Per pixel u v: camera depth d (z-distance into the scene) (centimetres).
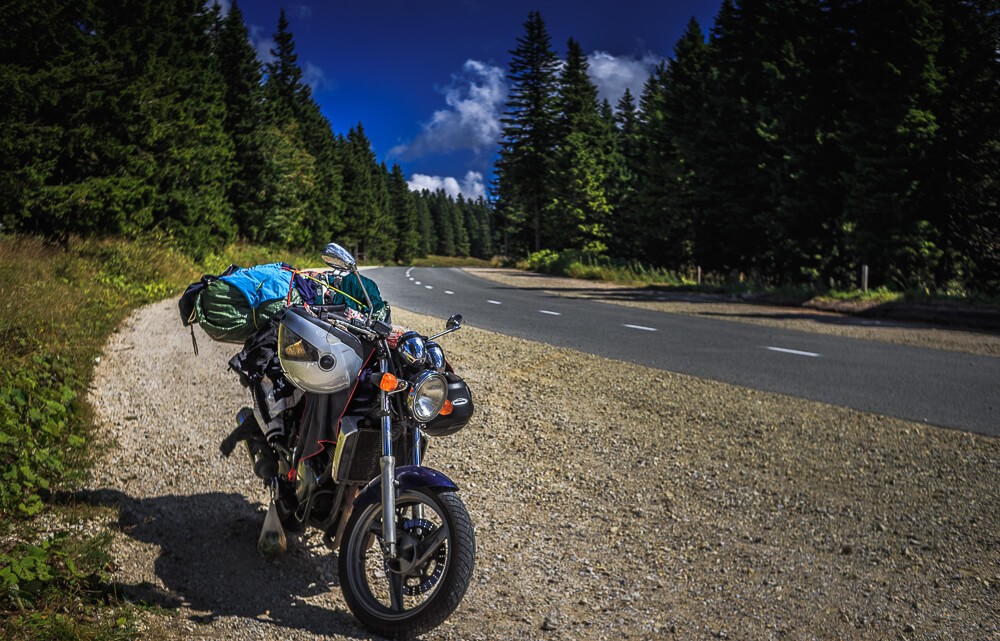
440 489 335
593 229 5469
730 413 764
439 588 323
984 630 372
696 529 491
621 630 366
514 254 7475
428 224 17788
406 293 2370
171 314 1368
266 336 405
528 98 6562
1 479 440
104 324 1102
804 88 2575
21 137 1888
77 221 1980
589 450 645
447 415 359
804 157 2556
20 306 980
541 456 626
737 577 426
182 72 2825
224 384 810
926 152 2234
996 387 896
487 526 484
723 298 2398
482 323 1462
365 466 359
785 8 2805
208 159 2895
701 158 3328
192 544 425
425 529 351
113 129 2217
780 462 618
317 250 6575
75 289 1388
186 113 2809
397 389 333
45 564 346
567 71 6575
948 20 2186
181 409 704
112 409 678
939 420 738
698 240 3381
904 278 2288
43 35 1933
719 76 3309
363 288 416
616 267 3941
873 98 2250
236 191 4241
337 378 347
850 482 573
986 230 2359
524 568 429
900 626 376
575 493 548
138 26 2550
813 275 2656
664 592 407
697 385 891
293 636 335
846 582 422
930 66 2169
